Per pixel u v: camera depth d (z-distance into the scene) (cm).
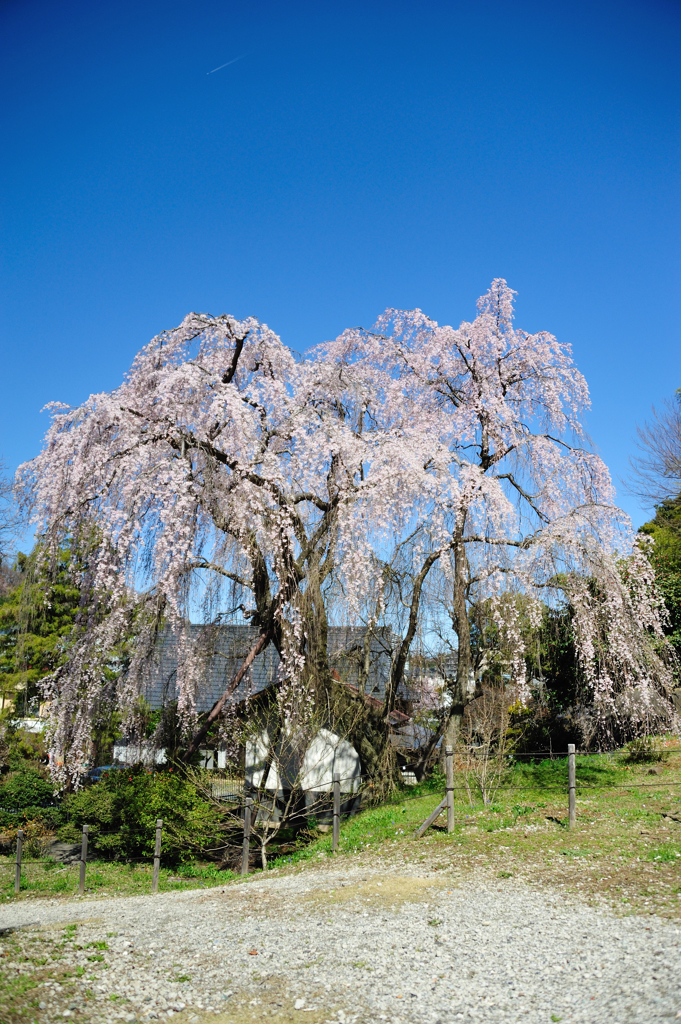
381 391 1395
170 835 1187
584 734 1504
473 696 1394
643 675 1198
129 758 1349
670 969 470
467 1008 455
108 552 991
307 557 1158
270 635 1198
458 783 1229
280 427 1150
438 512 1127
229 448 1055
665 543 1959
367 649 1346
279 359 1227
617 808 1023
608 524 1191
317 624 1174
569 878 748
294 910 741
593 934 574
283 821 1176
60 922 809
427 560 1219
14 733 1725
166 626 1164
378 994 491
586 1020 413
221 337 1220
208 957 593
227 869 1185
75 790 1239
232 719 1263
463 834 977
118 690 1193
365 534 1084
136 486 1002
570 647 1452
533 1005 449
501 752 1248
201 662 1196
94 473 1008
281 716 1194
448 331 1344
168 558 988
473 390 1362
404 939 602
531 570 1191
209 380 1085
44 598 1087
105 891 1092
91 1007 483
